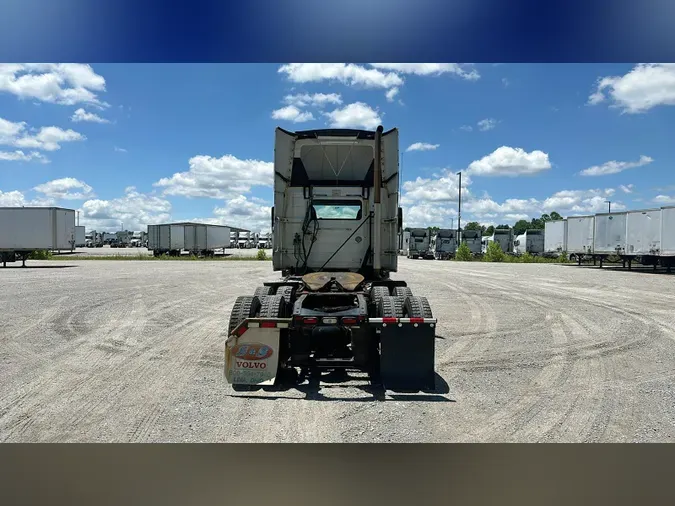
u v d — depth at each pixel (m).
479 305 11.75
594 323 9.27
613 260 33.69
